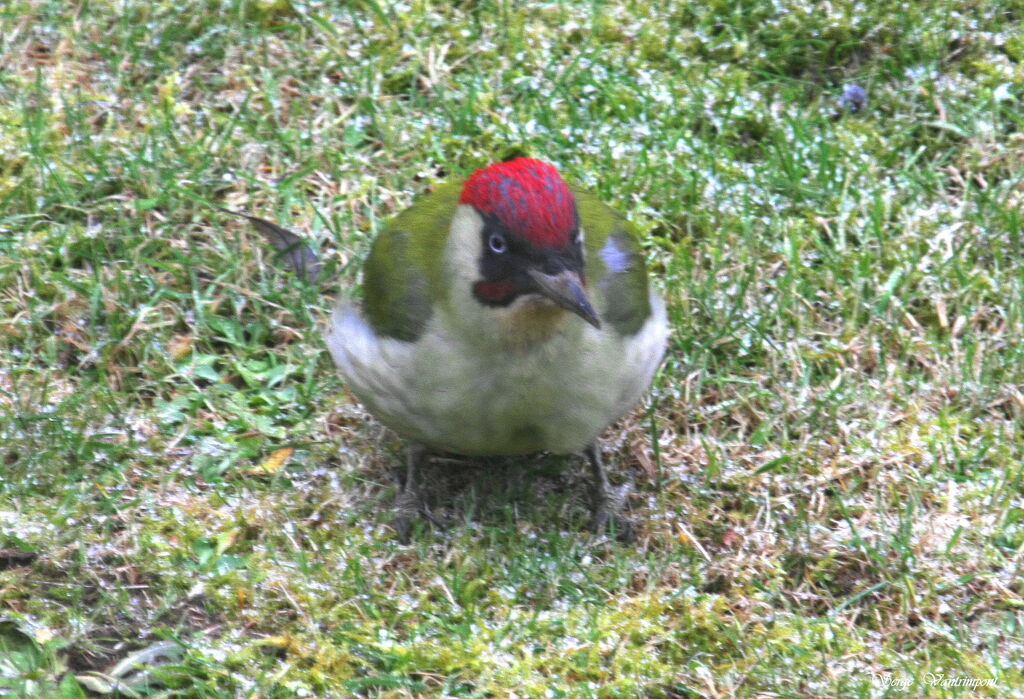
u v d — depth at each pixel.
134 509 9.34
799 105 13.02
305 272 11.28
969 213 11.77
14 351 10.44
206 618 8.67
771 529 9.48
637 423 10.34
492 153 12.26
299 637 8.41
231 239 11.39
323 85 12.68
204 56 12.88
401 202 11.81
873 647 8.59
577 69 12.93
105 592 8.73
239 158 11.96
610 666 8.43
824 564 9.13
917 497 9.60
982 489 9.65
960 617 8.84
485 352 8.13
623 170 12.11
